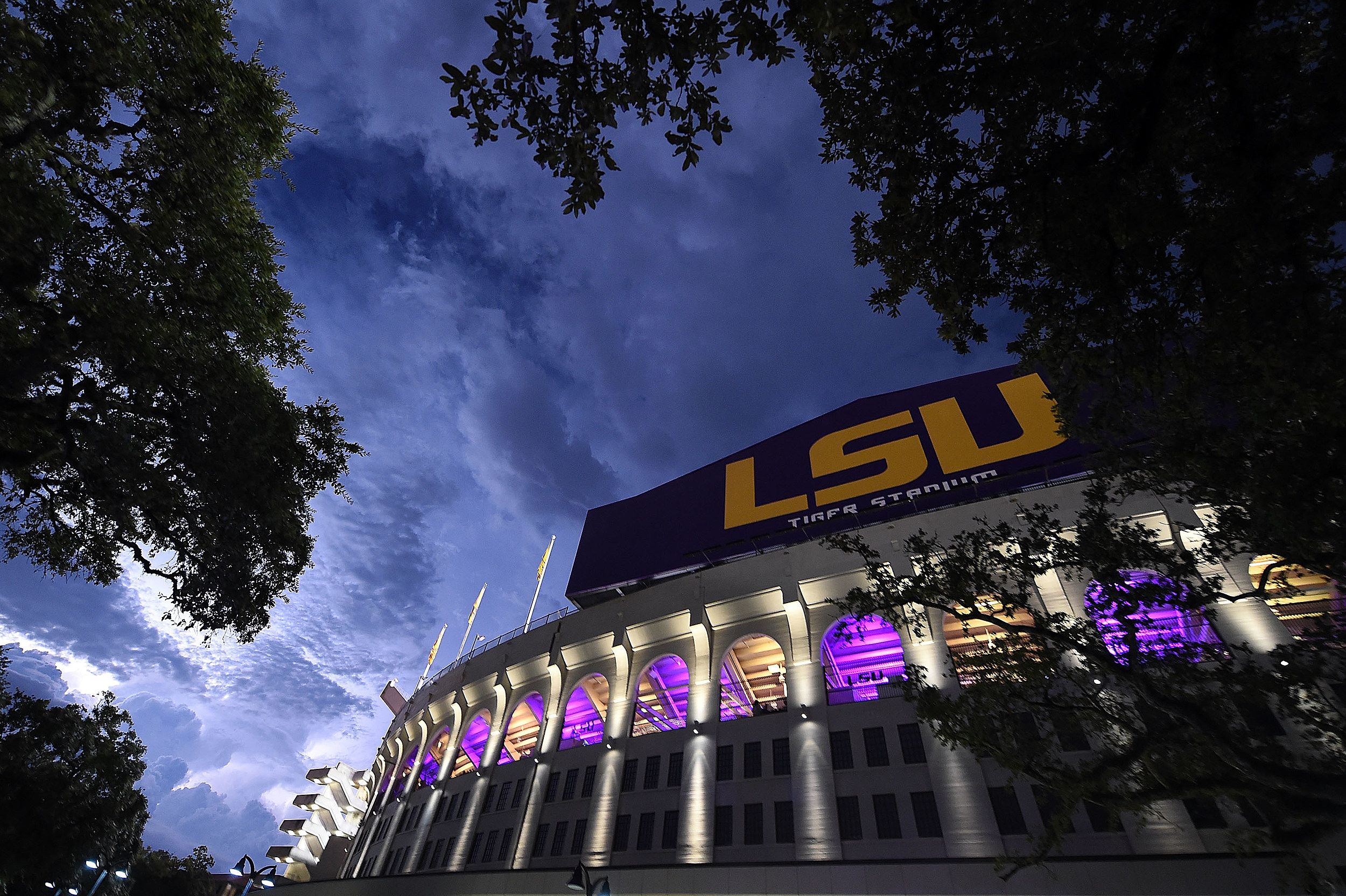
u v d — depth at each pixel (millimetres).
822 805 30375
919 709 17844
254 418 17688
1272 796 12844
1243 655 26328
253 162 17781
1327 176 9656
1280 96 9516
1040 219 11242
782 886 27172
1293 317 10328
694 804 33906
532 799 41406
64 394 15172
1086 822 25328
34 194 12945
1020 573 16656
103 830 37031
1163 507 30391
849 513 42375
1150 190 10734
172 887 59344
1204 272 10844
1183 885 21484
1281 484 11438
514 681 52281
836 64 10516
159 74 15352
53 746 36188
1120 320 11914
